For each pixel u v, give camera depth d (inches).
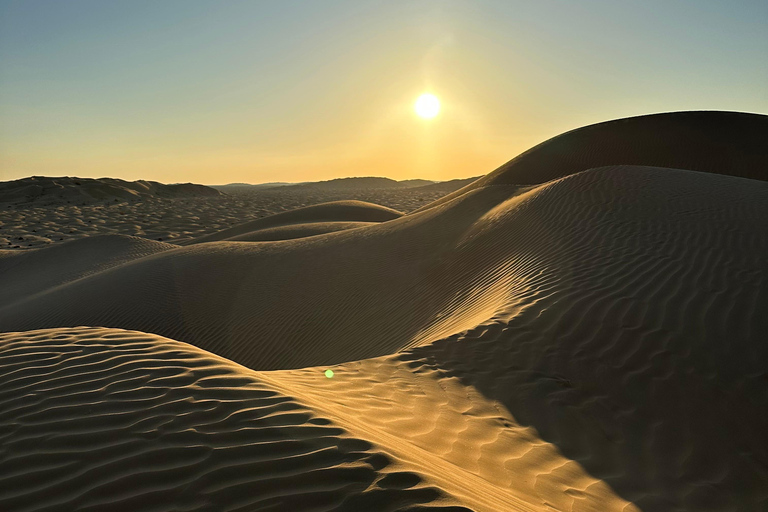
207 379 161.0
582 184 613.6
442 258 585.3
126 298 658.2
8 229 2283.5
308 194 6929.1
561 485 163.8
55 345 197.8
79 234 2197.3
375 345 434.3
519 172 1465.3
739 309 295.1
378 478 105.2
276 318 558.3
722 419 226.7
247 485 104.8
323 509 96.0
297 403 144.6
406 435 168.7
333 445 119.6
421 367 253.8
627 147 1407.5
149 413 137.9
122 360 178.7
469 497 106.8
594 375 253.1
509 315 310.7
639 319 293.3
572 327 291.4
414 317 462.9
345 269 645.3
